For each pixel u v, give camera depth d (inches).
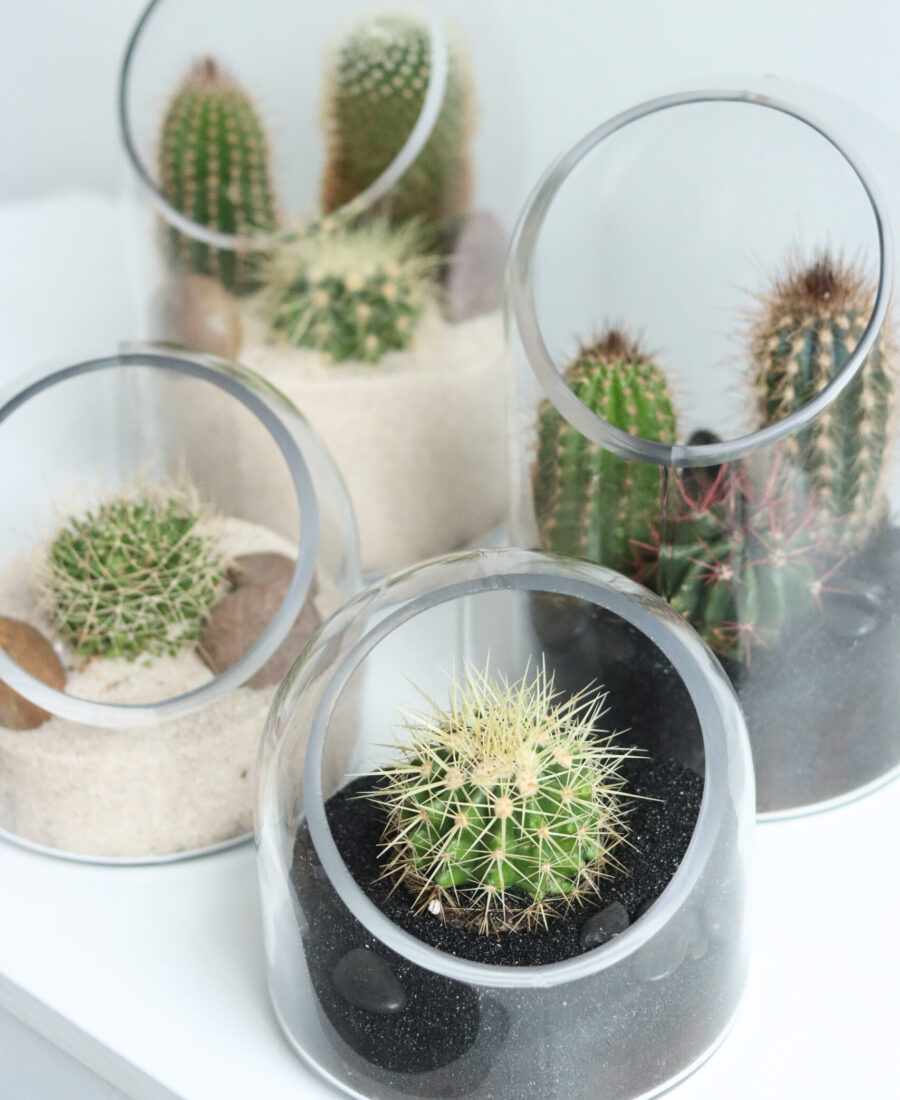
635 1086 19.9
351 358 32.3
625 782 22.4
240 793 26.3
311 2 31.3
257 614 27.0
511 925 19.3
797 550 23.4
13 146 46.8
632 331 25.0
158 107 33.2
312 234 31.7
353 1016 19.3
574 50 36.3
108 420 30.0
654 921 18.9
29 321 47.7
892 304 22.7
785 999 22.6
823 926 24.2
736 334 24.4
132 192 34.7
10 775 26.1
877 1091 20.6
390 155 31.3
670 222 24.7
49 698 25.4
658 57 35.5
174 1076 21.7
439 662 22.8
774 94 25.5
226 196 32.0
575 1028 18.6
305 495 27.5
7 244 46.9
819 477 22.8
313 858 19.9
